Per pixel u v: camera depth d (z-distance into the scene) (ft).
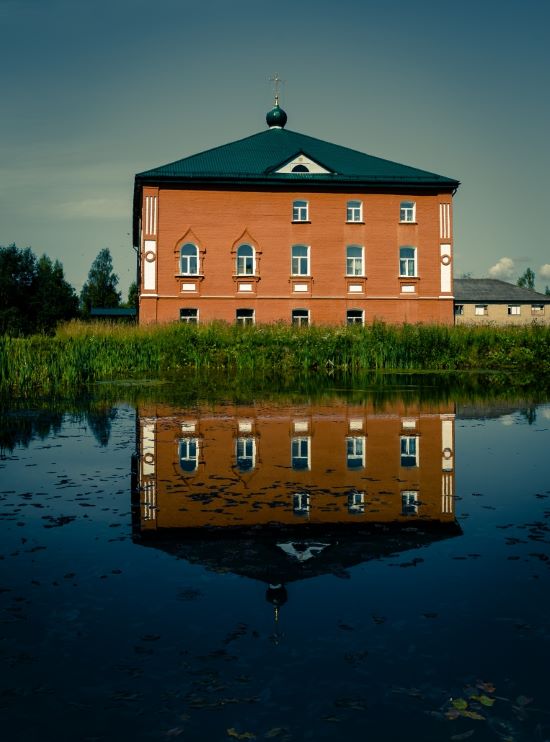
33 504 15.93
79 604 10.11
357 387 49.32
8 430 27.55
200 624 9.45
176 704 7.60
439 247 105.09
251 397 41.24
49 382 50.60
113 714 7.44
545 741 6.95
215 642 8.94
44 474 19.24
